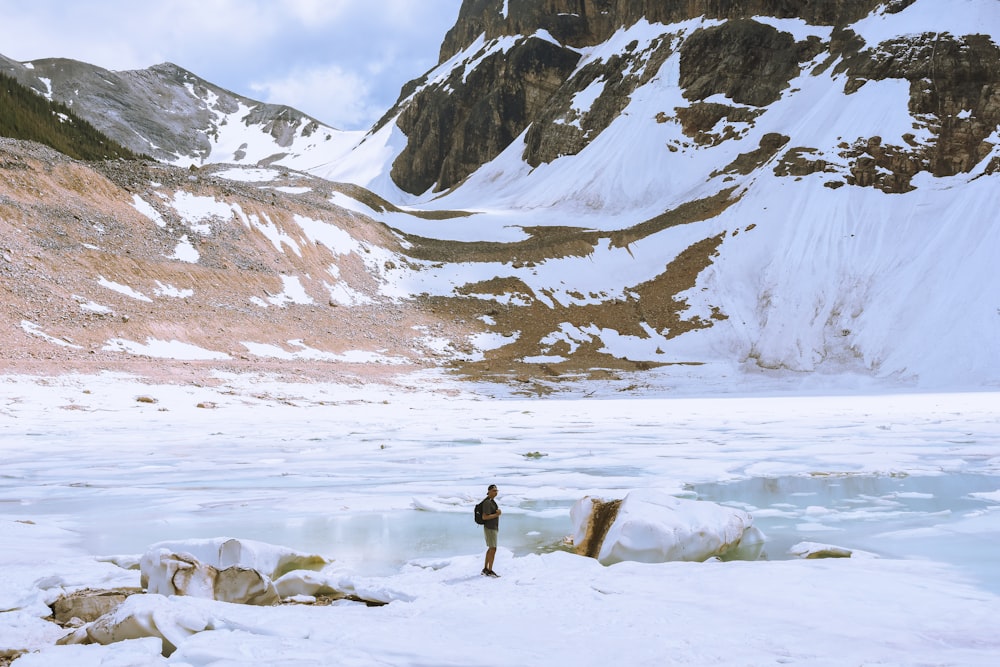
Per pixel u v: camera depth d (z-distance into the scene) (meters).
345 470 19.28
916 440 25.27
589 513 10.86
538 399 50.41
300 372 47.75
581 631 6.40
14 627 6.74
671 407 42.78
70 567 9.19
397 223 86.19
